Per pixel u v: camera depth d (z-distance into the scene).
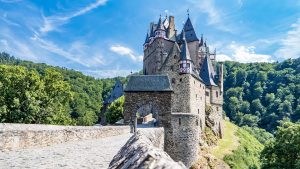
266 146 46.03
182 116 51.25
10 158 12.59
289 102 144.00
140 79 52.00
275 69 190.00
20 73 48.88
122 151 8.70
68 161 11.91
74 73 168.62
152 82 51.47
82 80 159.50
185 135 51.16
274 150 44.03
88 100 135.38
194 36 90.19
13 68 48.84
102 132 25.86
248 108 157.12
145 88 50.91
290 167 41.09
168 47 86.81
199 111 70.00
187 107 63.00
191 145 51.44
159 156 4.56
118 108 74.06
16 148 15.48
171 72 65.19
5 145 14.76
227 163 60.66
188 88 63.38
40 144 17.30
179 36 90.50
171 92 50.44
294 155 42.25
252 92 171.50
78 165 10.97
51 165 10.98
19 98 46.88
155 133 31.83
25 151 14.89
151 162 4.23
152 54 90.38
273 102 155.00
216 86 82.94
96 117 121.19
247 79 183.12
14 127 17.20
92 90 155.88
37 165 10.97
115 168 6.12
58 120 51.50
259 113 152.62
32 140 16.64
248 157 70.06
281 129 45.78
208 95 80.62
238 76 183.75
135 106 50.66
